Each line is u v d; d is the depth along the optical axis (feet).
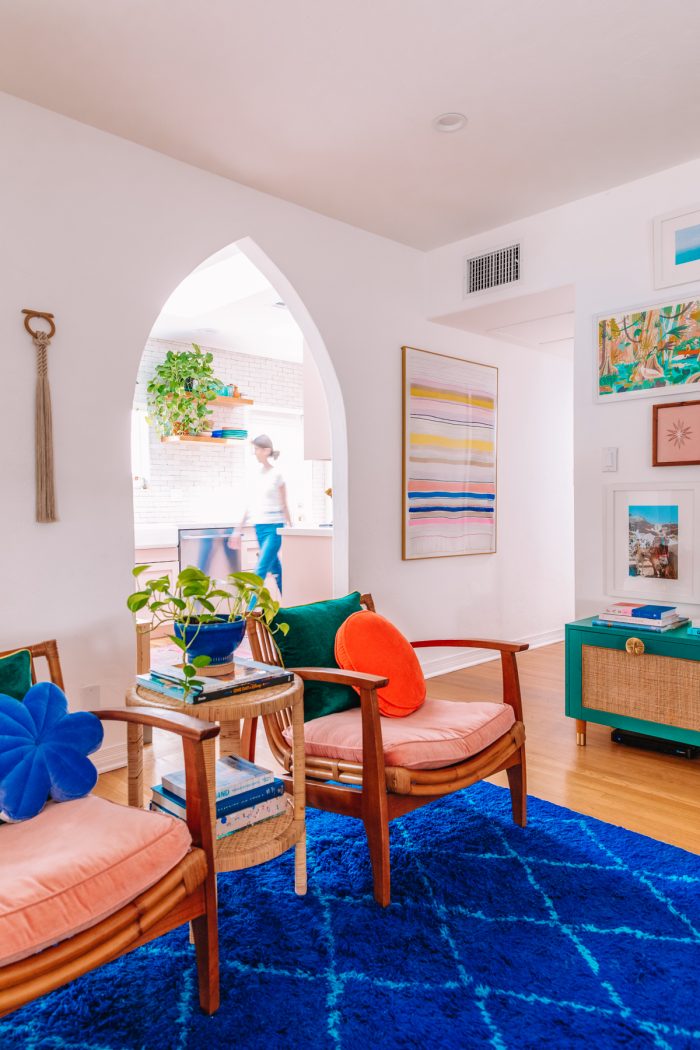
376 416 13.19
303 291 11.88
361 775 6.40
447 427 14.52
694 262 10.29
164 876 4.68
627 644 9.65
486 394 15.47
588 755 9.85
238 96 8.56
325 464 26.12
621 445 11.16
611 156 10.16
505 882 6.57
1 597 8.46
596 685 10.06
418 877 6.68
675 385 10.51
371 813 6.17
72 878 4.26
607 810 8.10
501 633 16.20
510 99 8.68
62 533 8.98
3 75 8.11
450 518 14.66
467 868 6.83
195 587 6.35
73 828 4.88
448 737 6.63
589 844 7.27
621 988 5.14
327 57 7.82
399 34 7.43
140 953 5.67
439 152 10.00
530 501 16.94
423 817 7.97
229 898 6.36
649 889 6.44
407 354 13.61
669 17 7.20
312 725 7.08
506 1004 4.98
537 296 12.48
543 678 14.03
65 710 5.79
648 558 10.87
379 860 6.15
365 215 12.24
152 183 9.86
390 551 13.50
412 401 13.74
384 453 13.34
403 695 7.33
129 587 9.63
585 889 6.45
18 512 8.60
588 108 8.89
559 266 11.95
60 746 5.48
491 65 8.00
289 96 8.57
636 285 10.96
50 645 7.21
